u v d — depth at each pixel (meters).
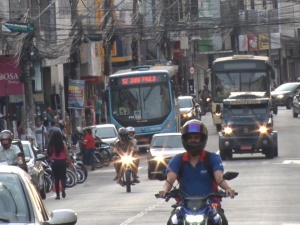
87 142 102.81
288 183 72.62
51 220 23.61
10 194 24.81
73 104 122.38
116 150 72.25
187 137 28.25
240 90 135.00
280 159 101.94
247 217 50.47
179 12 182.25
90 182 86.00
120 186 78.69
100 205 60.94
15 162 59.22
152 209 56.75
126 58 173.12
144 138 119.75
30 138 97.31
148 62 184.88
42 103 119.94
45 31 120.50
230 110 104.12
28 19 98.56
